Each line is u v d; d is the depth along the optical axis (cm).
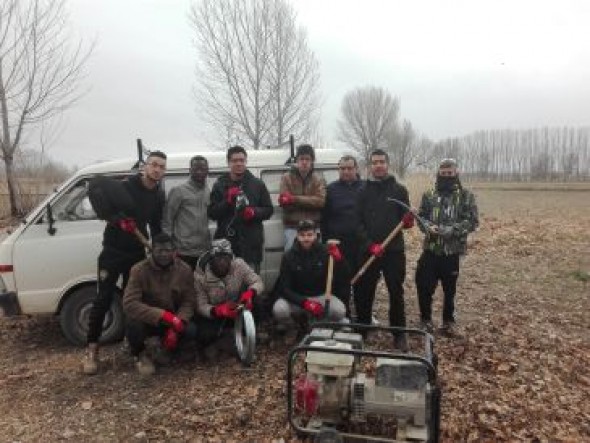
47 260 593
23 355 603
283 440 405
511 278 923
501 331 644
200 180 571
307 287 559
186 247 567
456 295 814
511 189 4328
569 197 3312
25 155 1812
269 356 559
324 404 385
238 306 529
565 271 966
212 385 497
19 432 430
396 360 383
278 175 639
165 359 545
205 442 409
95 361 532
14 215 1623
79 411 460
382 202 564
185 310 527
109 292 529
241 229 567
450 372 518
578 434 418
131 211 525
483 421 429
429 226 582
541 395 478
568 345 600
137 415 450
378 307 752
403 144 4828
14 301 592
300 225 542
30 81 1542
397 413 375
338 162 650
